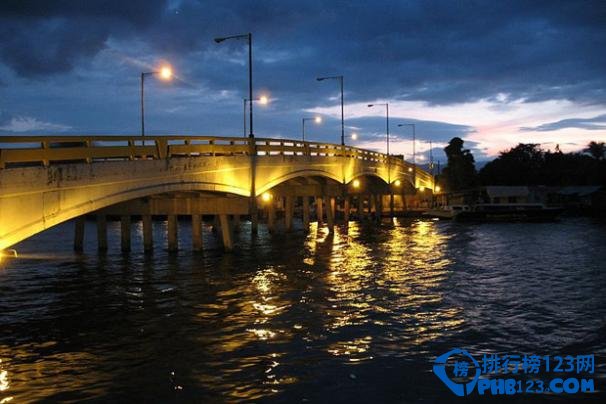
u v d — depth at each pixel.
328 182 60.19
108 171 25.33
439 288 26.41
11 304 23.67
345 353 16.70
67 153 22.64
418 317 20.78
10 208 19.53
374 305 22.78
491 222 77.50
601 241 48.22
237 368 15.55
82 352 17.16
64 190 22.44
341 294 25.05
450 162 126.94
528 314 21.19
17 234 19.89
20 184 19.98
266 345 17.53
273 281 28.53
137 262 35.81
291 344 17.59
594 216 89.75
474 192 99.31
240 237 55.41
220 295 25.09
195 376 15.04
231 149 37.94
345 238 53.88
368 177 78.31
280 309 22.19
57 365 16.03
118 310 22.44
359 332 18.81
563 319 20.42
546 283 27.67
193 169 32.69
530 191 97.94
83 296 25.20
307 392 13.95
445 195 107.62
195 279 29.27
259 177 41.91
